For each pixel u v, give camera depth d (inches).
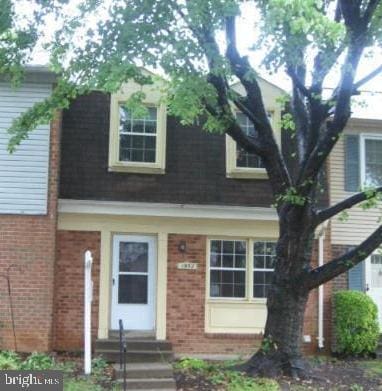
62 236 581.9
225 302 598.9
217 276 605.6
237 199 607.5
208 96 395.9
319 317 608.7
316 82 418.0
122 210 588.1
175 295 591.5
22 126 445.4
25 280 552.1
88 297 469.1
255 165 618.5
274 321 449.7
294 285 445.4
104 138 601.0
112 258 595.5
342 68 400.2
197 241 601.0
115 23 369.1
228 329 595.8
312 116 429.7
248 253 609.9
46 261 555.8
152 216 595.2
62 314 574.2
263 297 608.7
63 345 570.6
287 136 618.5
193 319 590.9
